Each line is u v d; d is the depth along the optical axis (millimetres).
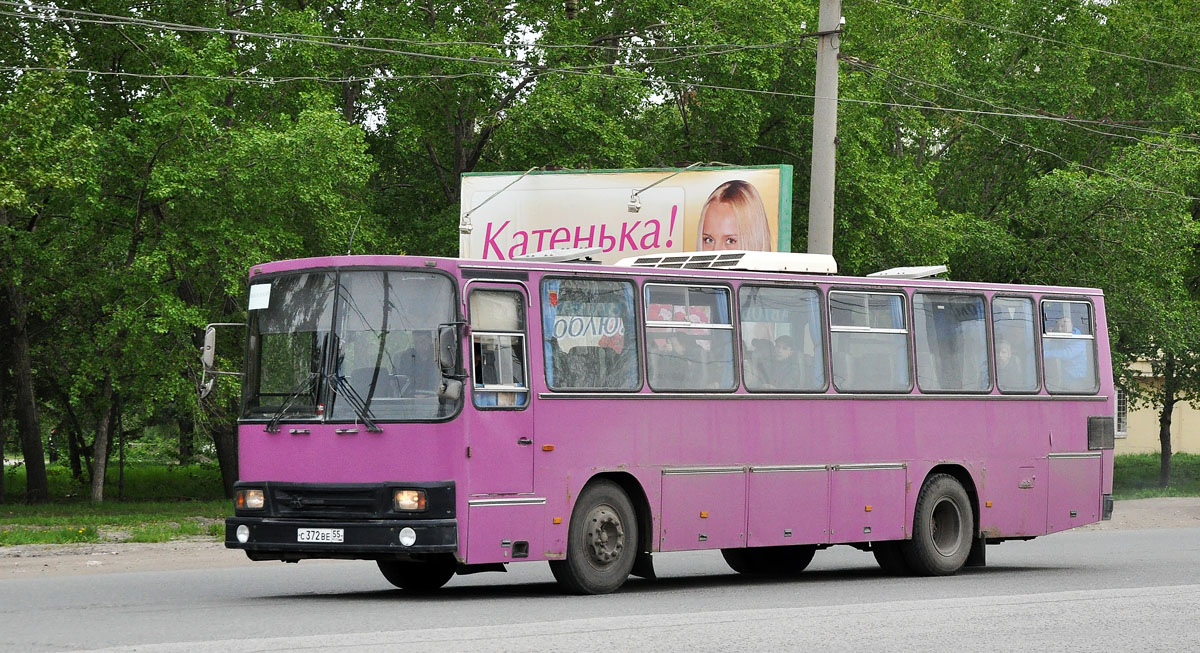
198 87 42812
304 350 20344
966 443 26312
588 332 21422
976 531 26531
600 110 48844
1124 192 54750
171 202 43125
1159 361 64250
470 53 49219
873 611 18266
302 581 24016
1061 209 55750
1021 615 17938
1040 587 22953
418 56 49906
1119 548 32438
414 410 19656
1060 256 56438
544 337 20859
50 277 46281
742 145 49750
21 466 76188
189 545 33094
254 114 48594
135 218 44031
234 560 29297
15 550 30953
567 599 20406
